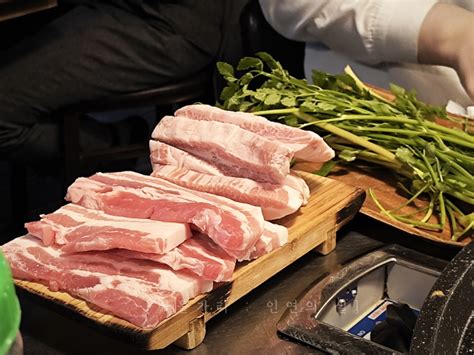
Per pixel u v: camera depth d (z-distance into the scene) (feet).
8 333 2.24
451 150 4.74
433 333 3.27
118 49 7.50
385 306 4.10
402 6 6.46
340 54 7.14
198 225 3.56
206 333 3.55
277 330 3.55
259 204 3.91
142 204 3.81
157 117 9.12
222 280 3.43
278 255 3.79
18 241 3.83
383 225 4.37
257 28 7.10
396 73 6.98
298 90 4.96
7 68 7.55
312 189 4.42
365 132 4.86
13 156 7.99
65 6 8.10
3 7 6.54
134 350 3.46
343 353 3.36
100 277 3.46
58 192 10.13
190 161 4.19
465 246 3.81
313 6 6.82
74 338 3.54
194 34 7.57
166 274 3.44
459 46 6.13
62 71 7.50
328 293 3.79
